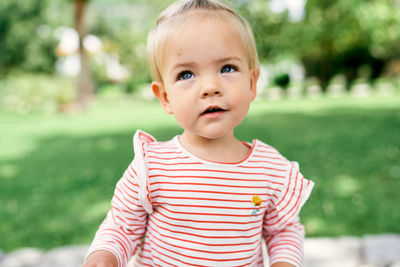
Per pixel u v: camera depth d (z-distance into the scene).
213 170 1.14
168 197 1.14
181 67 1.11
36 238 3.34
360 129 7.88
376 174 4.60
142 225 1.23
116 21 27.08
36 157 6.80
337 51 19.59
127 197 1.19
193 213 1.12
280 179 1.20
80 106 15.48
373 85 19.53
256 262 1.20
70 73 24.36
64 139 8.69
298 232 1.26
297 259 1.18
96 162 6.07
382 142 6.41
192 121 1.11
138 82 22.78
